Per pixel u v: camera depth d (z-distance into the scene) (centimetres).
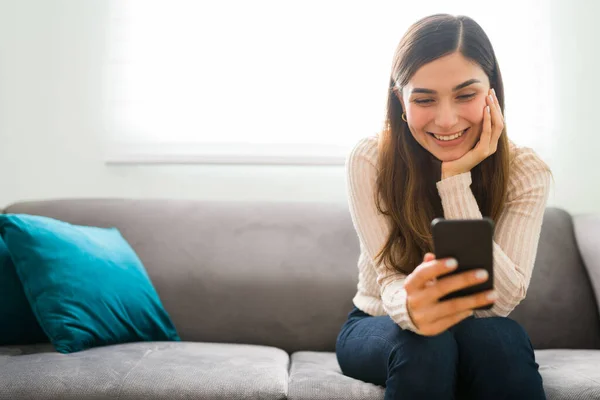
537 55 249
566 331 197
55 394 136
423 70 138
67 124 248
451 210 144
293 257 205
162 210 215
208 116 249
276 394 139
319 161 244
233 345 185
